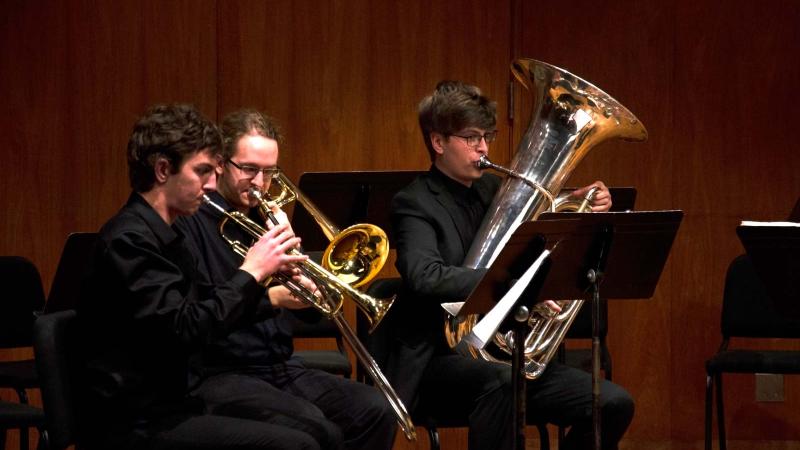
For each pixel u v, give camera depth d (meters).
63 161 11.43
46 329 6.18
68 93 11.41
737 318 9.96
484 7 11.59
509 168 7.85
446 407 7.82
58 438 6.16
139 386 6.17
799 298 6.90
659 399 11.70
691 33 11.50
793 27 11.42
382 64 11.59
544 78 7.73
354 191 9.13
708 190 11.54
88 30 11.41
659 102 11.53
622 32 11.54
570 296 6.86
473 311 6.62
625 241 6.70
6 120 11.39
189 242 7.09
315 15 11.55
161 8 11.46
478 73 11.61
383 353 7.88
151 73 11.47
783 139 11.46
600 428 7.00
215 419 6.28
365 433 7.20
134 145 6.29
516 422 6.70
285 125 11.58
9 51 11.38
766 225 6.68
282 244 6.48
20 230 11.42
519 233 6.32
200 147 6.30
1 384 9.21
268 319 7.30
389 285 8.14
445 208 7.88
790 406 11.62
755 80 11.46
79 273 8.16
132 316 6.06
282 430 6.32
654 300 11.69
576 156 7.78
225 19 11.51
